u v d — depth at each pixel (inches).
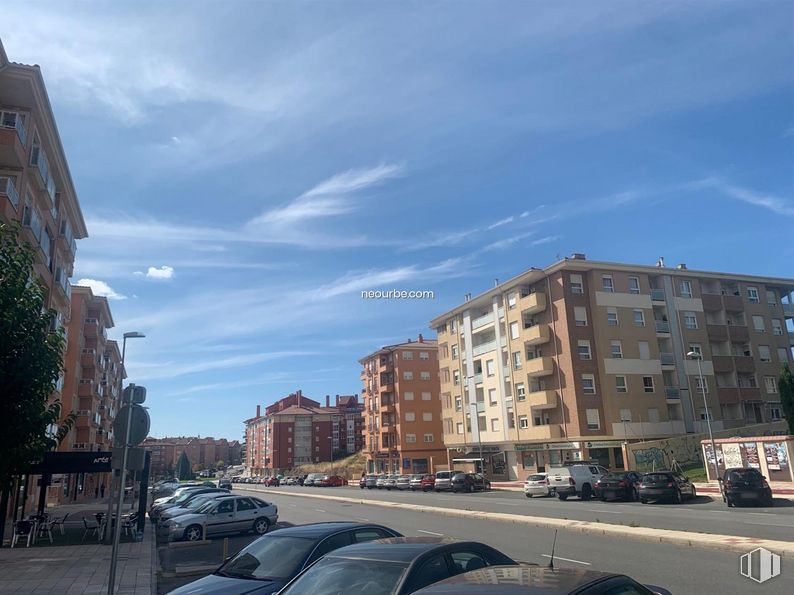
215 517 773.3
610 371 1777.8
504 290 2074.3
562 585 127.6
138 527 865.5
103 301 2362.2
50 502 1840.6
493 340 2193.7
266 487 2947.8
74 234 1535.4
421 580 180.5
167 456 7086.6
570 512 887.7
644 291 1903.3
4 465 339.3
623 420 1753.2
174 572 521.7
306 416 4992.6
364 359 3339.1
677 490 990.4
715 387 1908.2
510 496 1433.3
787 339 2107.5
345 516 980.6
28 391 344.5
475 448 2249.0
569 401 1771.7
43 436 360.5
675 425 1809.8
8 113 928.9
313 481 3011.8
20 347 343.0
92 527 916.6
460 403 2383.1
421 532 694.5
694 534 541.6
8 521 1011.3
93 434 2298.2
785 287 2172.7
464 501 1282.0
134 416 351.6
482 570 149.8
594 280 1844.2
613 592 135.4
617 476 1125.1
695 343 1925.4
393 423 3031.5
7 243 357.4
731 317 2064.5
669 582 367.9
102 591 434.6
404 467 2891.2
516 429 1982.0
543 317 1920.5
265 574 257.9
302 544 271.1
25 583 466.3
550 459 1876.2
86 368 2220.7
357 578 184.9
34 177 1011.3
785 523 645.9
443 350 2554.1
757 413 1966.0
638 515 799.1
